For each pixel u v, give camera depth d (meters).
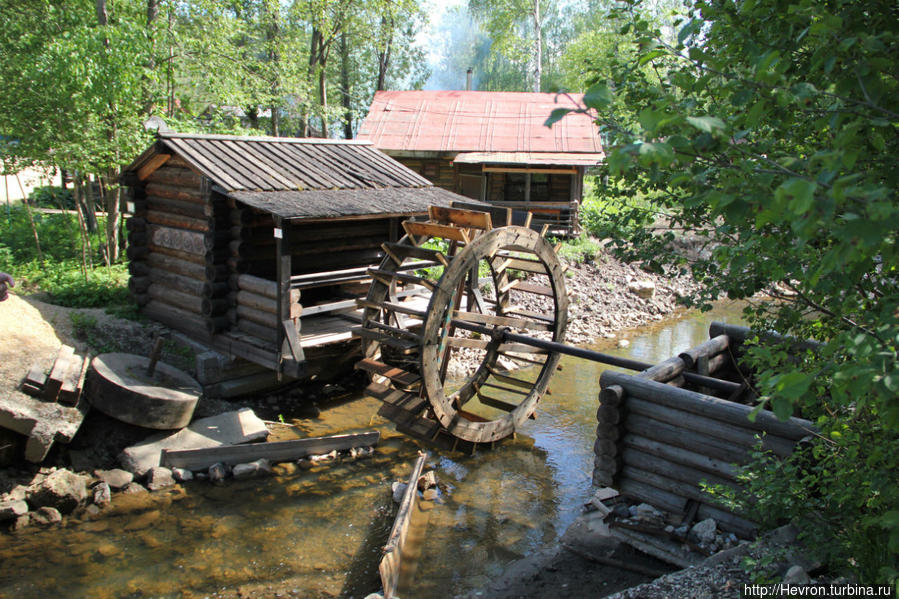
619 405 5.58
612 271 17.69
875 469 3.18
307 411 9.74
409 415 8.48
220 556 6.16
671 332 14.44
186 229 9.69
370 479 7.86
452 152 22.50
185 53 16.34
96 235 15.07
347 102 34.06
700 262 4.75
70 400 7.23
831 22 2.29
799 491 3.91
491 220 9.45
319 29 24.50
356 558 6.19
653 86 3.11
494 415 10.05
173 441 7.92
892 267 2.79
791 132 3.49
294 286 8.68
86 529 6.54
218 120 17.45
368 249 11.24
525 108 24.94
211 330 9.37
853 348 2.36
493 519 7.03
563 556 5.91
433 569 6.04
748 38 3.11
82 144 11.30
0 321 8.10
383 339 8.42
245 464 7.85
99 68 11.04
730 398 6.70
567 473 8.21
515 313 10.30
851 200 2.00
